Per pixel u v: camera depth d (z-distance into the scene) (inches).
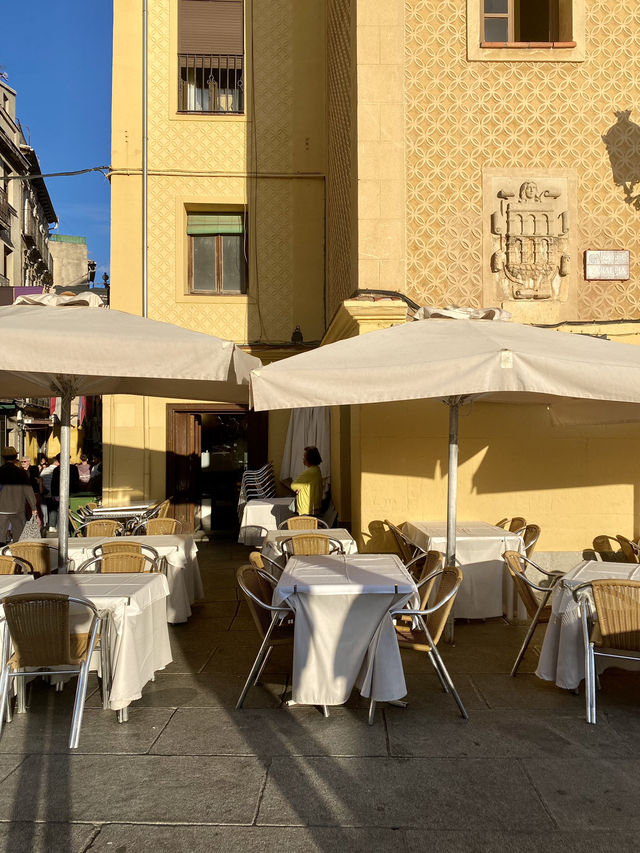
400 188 307.6
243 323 461.4
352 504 342.0
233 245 476.1
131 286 454.3
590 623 179.9
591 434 304.8
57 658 157.6
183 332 198.2
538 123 313.1
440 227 309.7
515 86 313.0
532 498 303.3
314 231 463.5
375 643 166.7
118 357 180.9
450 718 168.1
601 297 312.2
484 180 311.0
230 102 470.9
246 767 142.0
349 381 181.5
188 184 459.2
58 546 234.5
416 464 298.8
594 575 191.5
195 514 475.8
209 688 190.5
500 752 148.9
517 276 309.7
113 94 456.1
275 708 175.2
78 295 228.4
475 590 253.3
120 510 404.2
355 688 187.9
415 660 215.0
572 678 179.5
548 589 193.6
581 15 313.9
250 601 183.0
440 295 308.5
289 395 182.4
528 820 122.0
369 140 308.7
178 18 463.2
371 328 291.3
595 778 137.1
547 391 178.4
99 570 245.0
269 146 463.8
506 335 204.4
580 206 313.1
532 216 310.8
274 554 260.2
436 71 311.6
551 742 154.0
